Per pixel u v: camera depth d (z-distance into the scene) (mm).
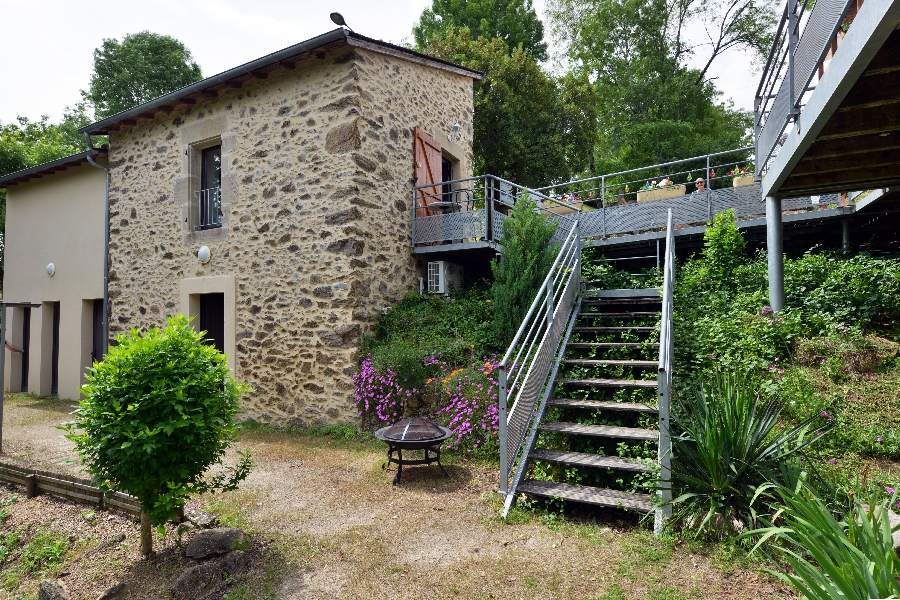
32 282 10258
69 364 9438
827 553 2137
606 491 3566
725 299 6043
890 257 6566
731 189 7488
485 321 6340
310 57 6379
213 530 3250
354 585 2781
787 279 6055
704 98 19969
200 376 3141
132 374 3008
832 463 3498
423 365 5730
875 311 5223
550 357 4707
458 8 17812
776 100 4516
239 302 6977
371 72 6473
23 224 10508
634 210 8102
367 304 6273
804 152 4109
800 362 4672
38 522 3805
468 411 4930
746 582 2619
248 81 6848
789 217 7035
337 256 6152
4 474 4543
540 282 6078
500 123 14188
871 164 4438
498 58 14414
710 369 4699
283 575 2908
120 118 7879
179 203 7617
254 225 6867
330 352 6160
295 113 6562
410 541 3266
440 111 8188
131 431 2824
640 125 17875
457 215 6902
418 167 7309
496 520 3490
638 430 3883
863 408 4000
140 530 3537
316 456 5188
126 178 8297
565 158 15945
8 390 10500
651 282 6691
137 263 8109
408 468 4668
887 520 2041
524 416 4016
